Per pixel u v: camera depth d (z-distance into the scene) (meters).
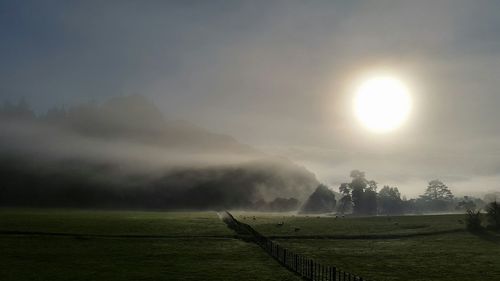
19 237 83.75
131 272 56.53
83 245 78.25
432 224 114.50
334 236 94.81
